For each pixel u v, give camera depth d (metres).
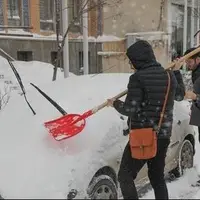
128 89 3.54
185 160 5.21
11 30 13.84
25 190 3.52
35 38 14.68
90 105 4.53
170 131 3.70
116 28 19.05
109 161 3.91
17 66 11.84
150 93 3.51
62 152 3.85
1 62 11.47
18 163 3.83
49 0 15.61
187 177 5.11
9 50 13.62
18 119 4.55
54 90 4.94
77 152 3.82
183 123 5.12
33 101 4.80
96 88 4.91
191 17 20.38
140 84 3.49
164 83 3.56
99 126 4.15
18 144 4.10
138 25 19.20
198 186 4.87
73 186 3.55
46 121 4.34
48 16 15.64
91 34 18.52
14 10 14.22
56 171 3.65
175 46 20.38
